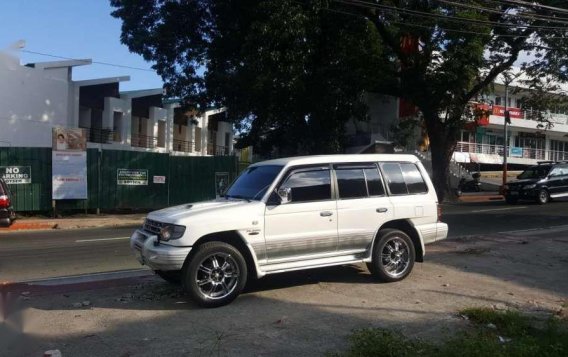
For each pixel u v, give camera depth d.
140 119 39.09
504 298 7.49
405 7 23.25
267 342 5.58
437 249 11.23
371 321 6.33
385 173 8.40
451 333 5.85
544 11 22.41
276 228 7.38
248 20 23.81
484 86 27.69
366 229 8.02
